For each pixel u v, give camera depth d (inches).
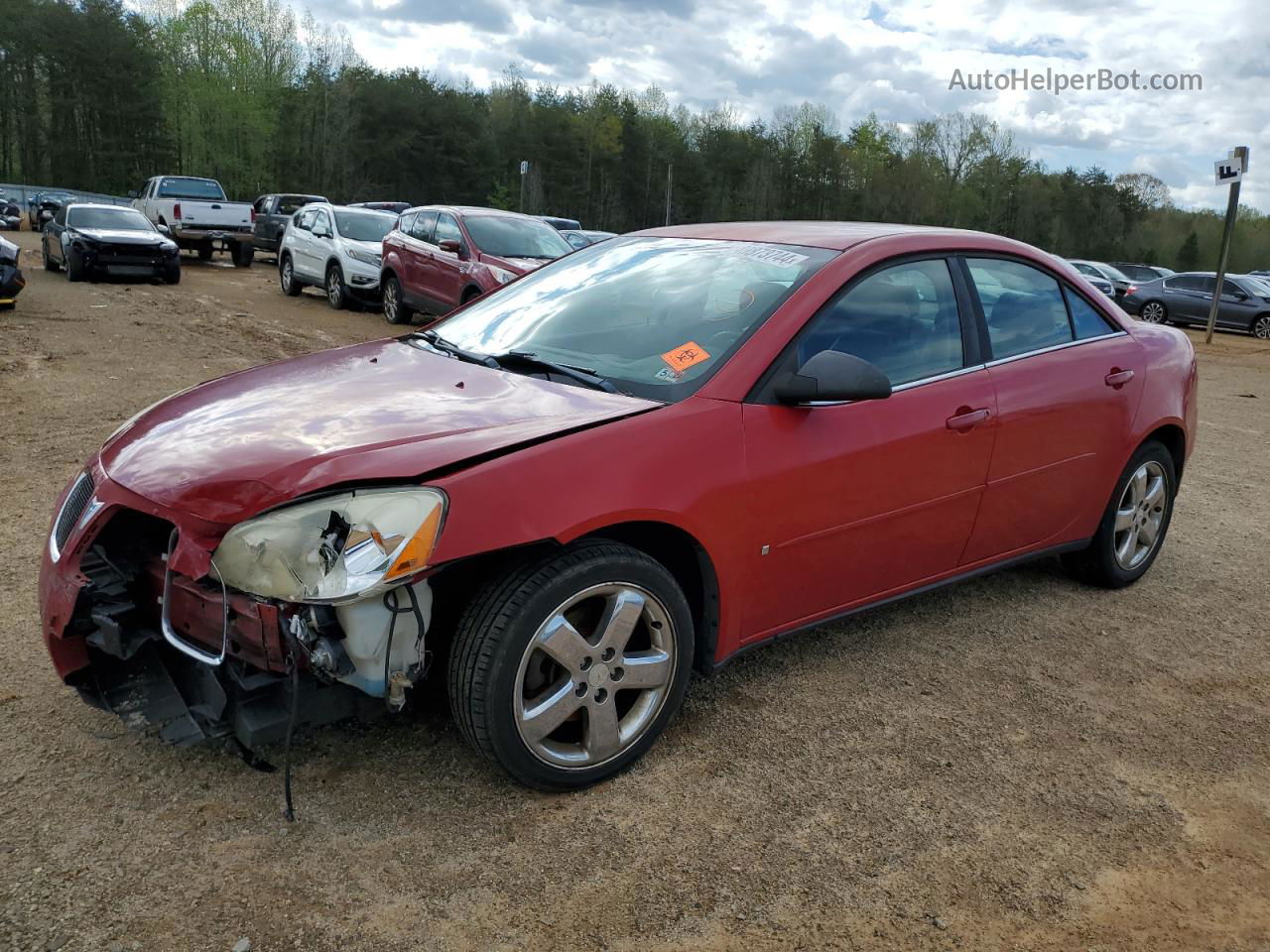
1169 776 117.9
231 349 409.4
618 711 114.2
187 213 893.2
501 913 88.0
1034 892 95.3
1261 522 235.5
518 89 3506.4
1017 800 110.8
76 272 647.8
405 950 83.0
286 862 92.9
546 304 145.3
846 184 3348.9
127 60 2827.3
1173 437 180.9
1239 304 883.4
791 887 93.9
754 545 116.7
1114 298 1023.0
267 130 2962.6
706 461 110.4
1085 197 3267.7
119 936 82.4
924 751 120.2
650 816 103.7
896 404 129.8
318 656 91.5
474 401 113.0
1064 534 163.8
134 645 99.3
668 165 3361.2
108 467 107.3
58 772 105.4
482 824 100.3
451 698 101.0
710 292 132.1
